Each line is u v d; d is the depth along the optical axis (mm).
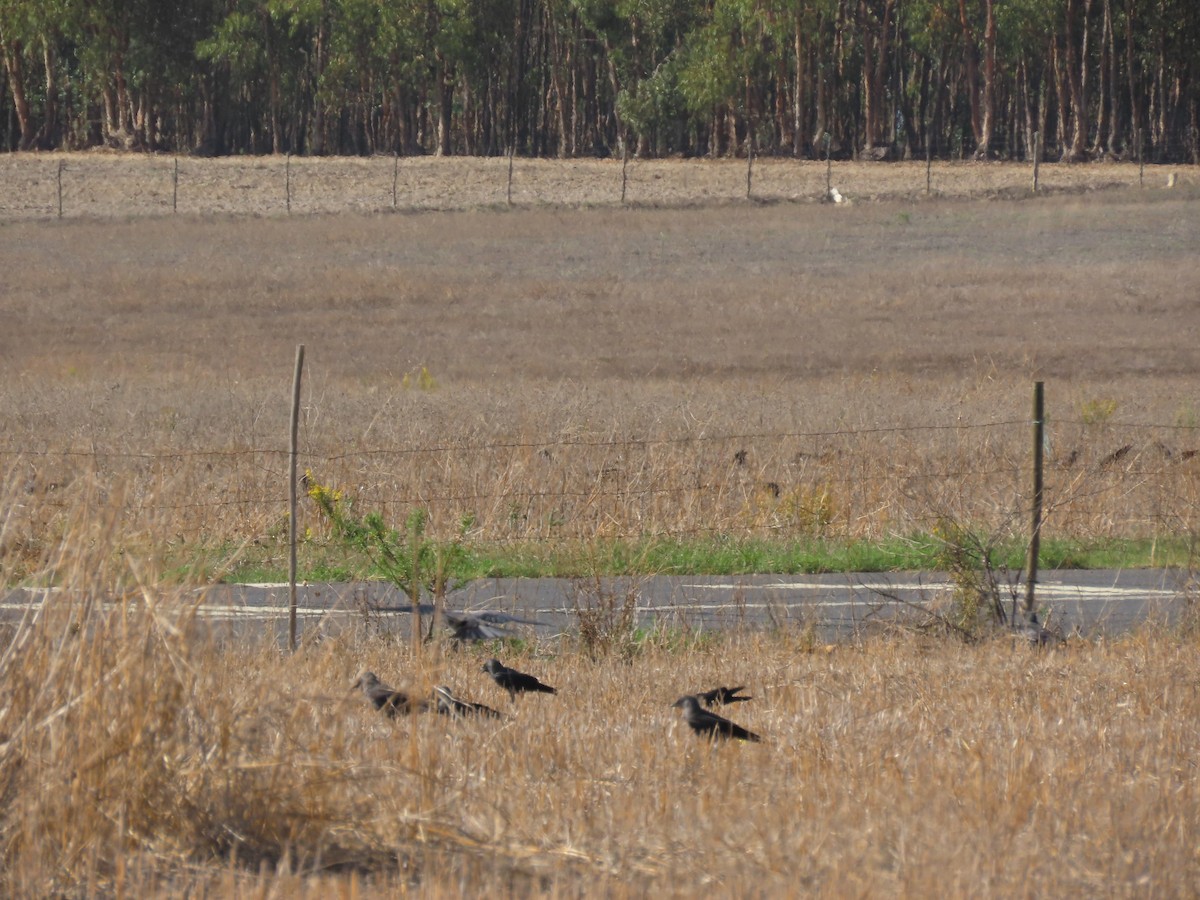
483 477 22406
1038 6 131000
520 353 55781
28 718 7535
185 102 146375
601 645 14742
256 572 18312
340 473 22656
